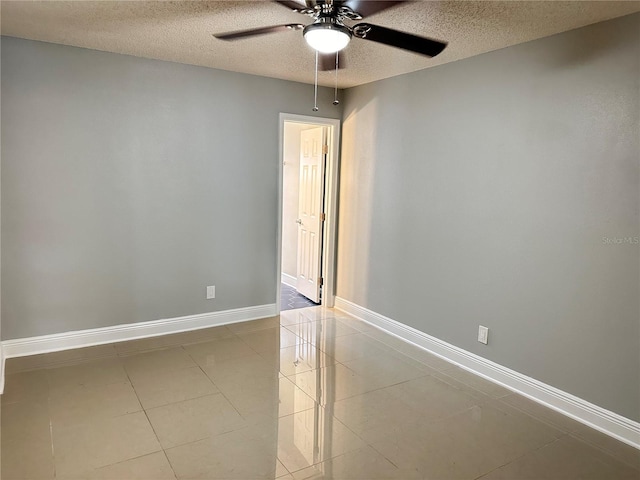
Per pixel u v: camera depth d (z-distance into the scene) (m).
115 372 3.19
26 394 2.84
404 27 2.61
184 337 3.92
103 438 2.41
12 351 3.35
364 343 3.91
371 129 4.24
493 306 3.19
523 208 2.94
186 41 3.06
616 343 2.52
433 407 2.85
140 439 2.41
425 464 2.28
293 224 5.70
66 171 3.37
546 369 2.88
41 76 3.21
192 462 2.24
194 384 3.06
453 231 3.45
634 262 2.42
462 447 2.43
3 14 2.61
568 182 2.68
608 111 2.47
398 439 2.49
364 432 2.55
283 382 3.14
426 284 3.74
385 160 4.09
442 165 3.51
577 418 2.72
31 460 2.21
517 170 2.96
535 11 2.32
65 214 3.41
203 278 4.10
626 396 2.50
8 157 3.17
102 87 3.43
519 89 2.91
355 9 1.98
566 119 2.66
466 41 2.85
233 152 4.08
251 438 2.46
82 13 2.56
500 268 3.12
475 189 3.25
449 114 3.42
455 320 3.50
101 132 3.47
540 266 2.87
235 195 4.15
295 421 2.65
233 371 3.29
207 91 3.87
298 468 2.22
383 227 4.16
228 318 4.30
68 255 3.46
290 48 3.17
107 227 3.58
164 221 3.83
